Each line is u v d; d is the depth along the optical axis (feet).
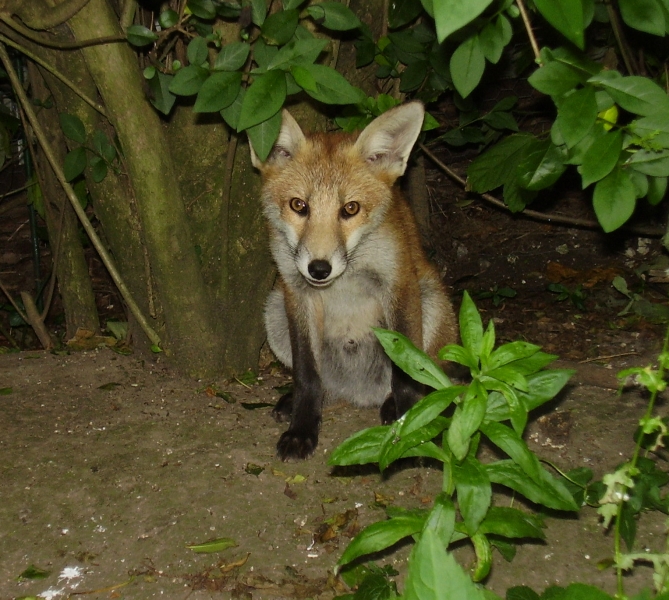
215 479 6.02
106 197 6.59
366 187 6.27
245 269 6.70
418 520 5.23
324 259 6.12
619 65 7.26
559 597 4.17
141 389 6.58
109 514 5.87
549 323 7.41
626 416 6.30
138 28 5.99
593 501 5.70
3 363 6.81
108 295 8.01
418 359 5.25
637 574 5.59
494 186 6.19
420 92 6.91
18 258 8.22
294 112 6.62
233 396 6.57
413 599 3.84
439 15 3.72
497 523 5.26
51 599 5.58
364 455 5.28
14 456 6.13
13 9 6.15
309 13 5.91
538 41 6.79
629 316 7.41
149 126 6.34
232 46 5.85
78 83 6.41
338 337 6.54
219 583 5.61
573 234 8.16
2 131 6.93
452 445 5.13
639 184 5.29
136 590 5.59
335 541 5.75
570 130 5.11
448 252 8.19
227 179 6.48
